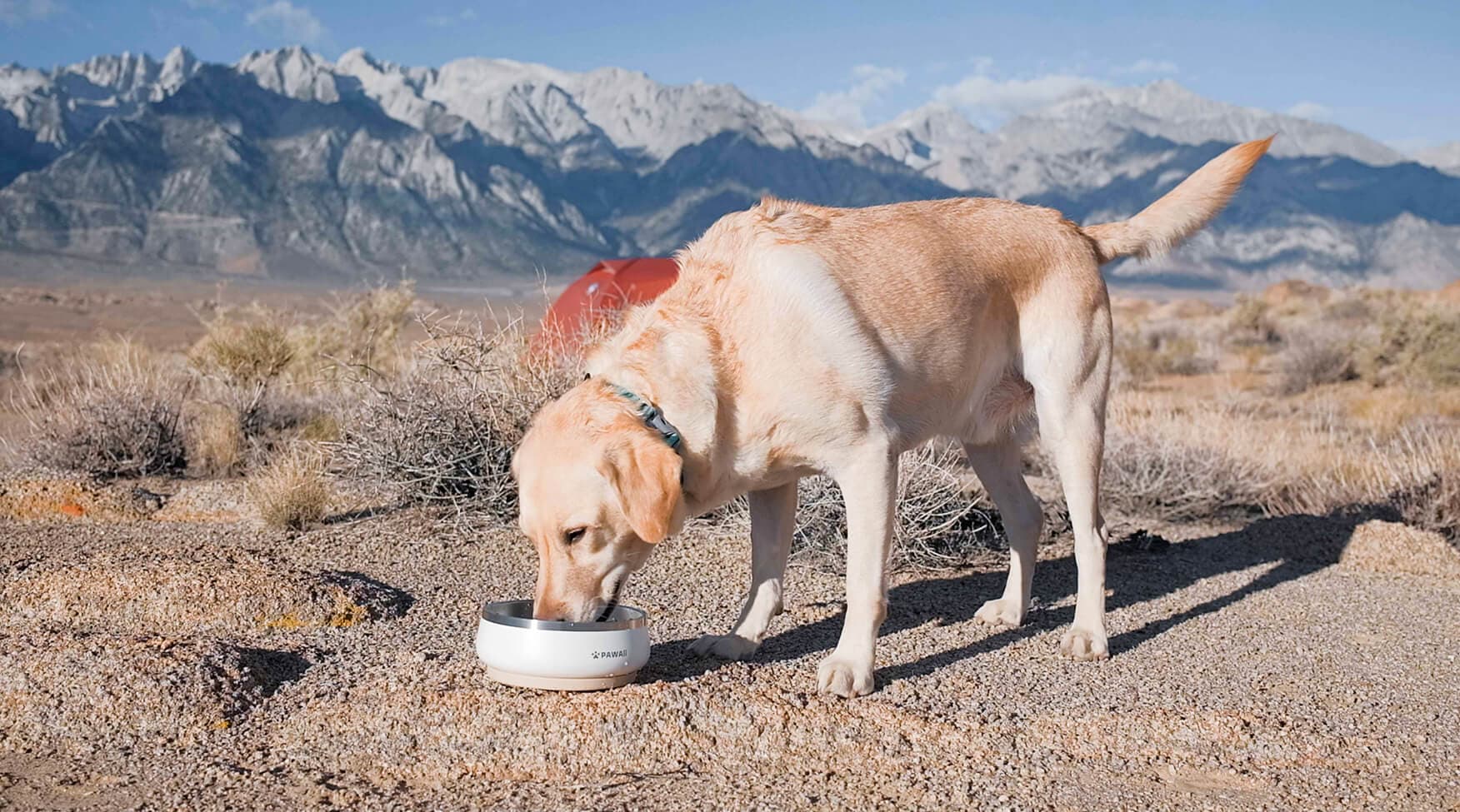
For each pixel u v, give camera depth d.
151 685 2.24
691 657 2.47
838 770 2.14
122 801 2.04
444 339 3.55
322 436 4.13
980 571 3.18
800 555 3.14
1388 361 10.23
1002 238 2.59
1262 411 7.89
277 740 2.19
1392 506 3.86
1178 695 2.38
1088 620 2.58
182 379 5.00
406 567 3.00
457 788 2.08
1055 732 2.24
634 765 2.14
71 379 4.73
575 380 3.45
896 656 2.52
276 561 2.83
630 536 2.26
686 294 2.37
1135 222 2.77
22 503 3.44
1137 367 11.65
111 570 2.66
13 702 2.23
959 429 2.59
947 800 2.07
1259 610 2.88
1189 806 2.08
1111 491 4.11
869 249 2.43
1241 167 2.77
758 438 2.33
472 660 2.38
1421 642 2.70
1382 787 2.14
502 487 3.31
